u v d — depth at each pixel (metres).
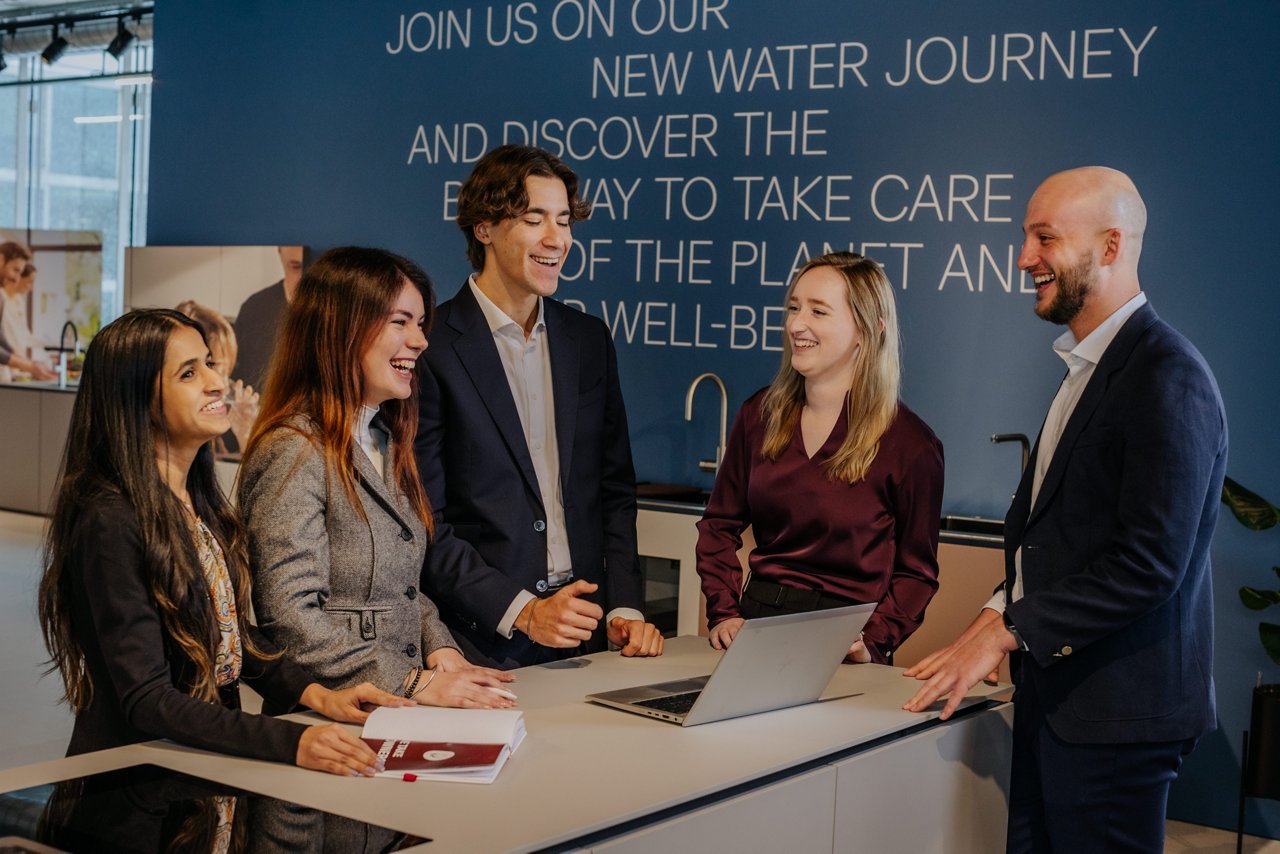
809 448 2.75
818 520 2.70
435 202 5.84
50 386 8.77
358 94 6.05
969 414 4.57
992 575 3.99
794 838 1.97
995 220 4.50
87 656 1.92
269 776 1.76
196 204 6.63
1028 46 4.42
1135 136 4.25
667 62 5.16
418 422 2.55
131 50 9.87
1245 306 4.09
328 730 1.82
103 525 1.87
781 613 2.71
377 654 2.13
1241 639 4.10
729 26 5.02
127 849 1.48
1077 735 2.31
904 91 4.65
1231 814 4.15
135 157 9.92
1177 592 2.31
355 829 1.56
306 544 2.11
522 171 2.64
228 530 2.09
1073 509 2.33
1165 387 2.22
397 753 1.83
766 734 2.10
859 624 2.27
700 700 2.08
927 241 4.62
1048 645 2.23
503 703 2.17
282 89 6.30
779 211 4.92
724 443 4.80
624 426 2.94
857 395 2.70
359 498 2.17
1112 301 2.38
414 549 2.26
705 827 1.79
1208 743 4.16
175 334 1.94
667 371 5.18
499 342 2.74
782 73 4.90
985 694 2.48
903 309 4.67
